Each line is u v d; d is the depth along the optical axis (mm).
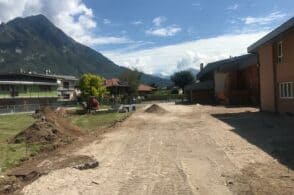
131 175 11695
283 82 30641
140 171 12219
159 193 9766
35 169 12312
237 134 20266
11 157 16016
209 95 75500
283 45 30297
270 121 25859
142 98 98625
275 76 32125
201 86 76312
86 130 28000
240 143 17141
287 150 14789
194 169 12289
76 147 18375
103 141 20094
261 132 20562
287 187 9859
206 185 10367
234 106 50125
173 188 10164
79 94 86188
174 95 100125
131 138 20781
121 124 30109
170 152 15586
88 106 54875
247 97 54750
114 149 17031
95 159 13781
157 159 14125
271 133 19938
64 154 16125
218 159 13766
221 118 30797
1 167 13820
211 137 19578
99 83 75562
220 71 60875
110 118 39938
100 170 12438
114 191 10023
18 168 13352
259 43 34312
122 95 95188
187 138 19672
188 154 15000
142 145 17906
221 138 19016
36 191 10078
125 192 9922
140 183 10742
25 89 73125
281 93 31406
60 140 21000
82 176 11516
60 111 48250
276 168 11953
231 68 59344
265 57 34938
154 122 30422
